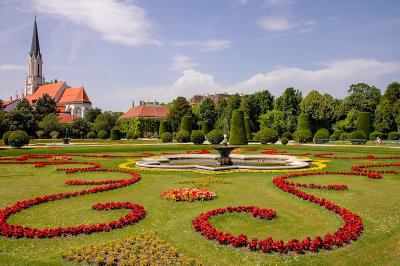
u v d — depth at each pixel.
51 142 49.06
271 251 6.48
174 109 72.94
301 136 41.34
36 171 16.97
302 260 6.14
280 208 9.62
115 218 8.69
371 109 62.28
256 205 9.96
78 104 92.44
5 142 36.97
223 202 10.31
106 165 19.55
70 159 22.52
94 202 10.43
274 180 13.47
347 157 23.03
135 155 25.61
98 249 6.48
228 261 6.12
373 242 6.99
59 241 7.02
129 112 85.88
